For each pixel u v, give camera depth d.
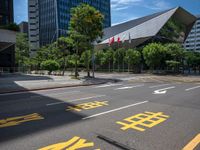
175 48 49.44
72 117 7.74
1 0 51.88
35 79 27.47
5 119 7.51
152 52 46.91
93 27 30.09
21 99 12.24
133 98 12.15
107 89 17.06
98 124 6.77
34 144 5.10
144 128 6.32
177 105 9.95
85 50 32.25
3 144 5.12
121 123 6.87
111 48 63.81
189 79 29.94
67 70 64.88
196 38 135.38
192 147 4.91
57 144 5.09
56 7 96.00
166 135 5.69
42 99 12.12
